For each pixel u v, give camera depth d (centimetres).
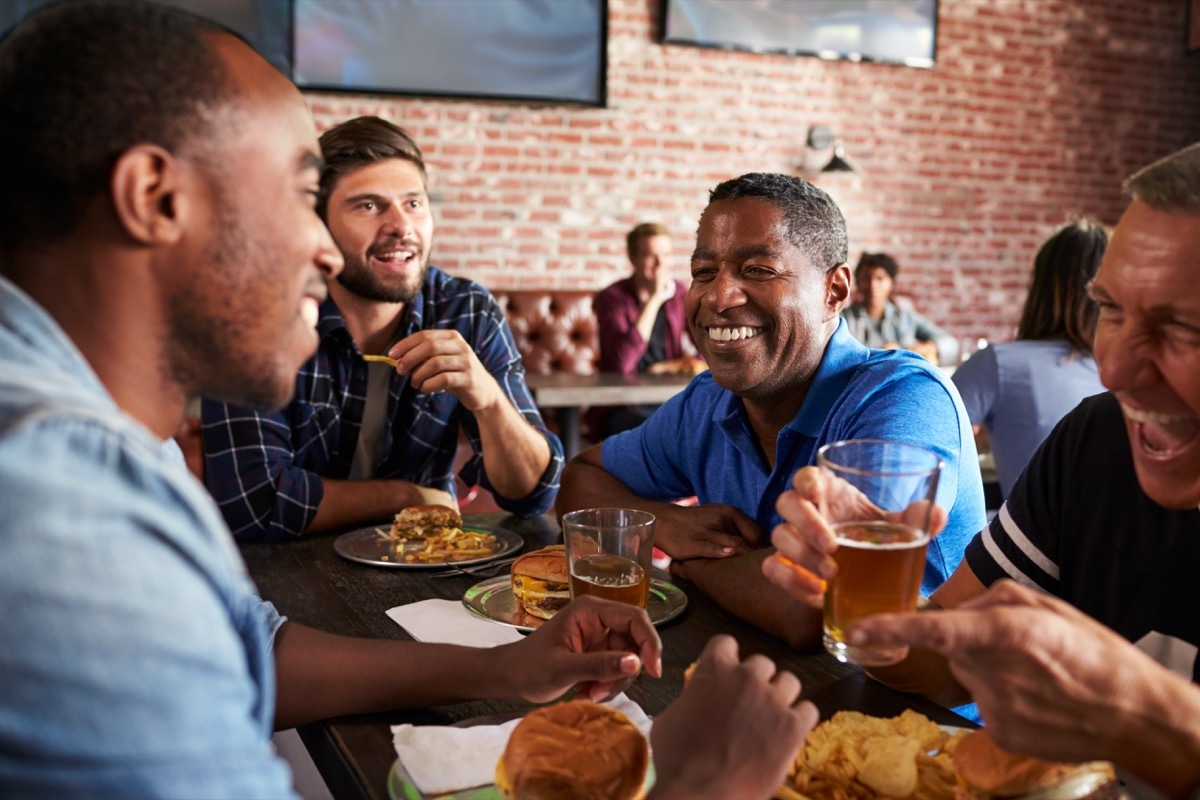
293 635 95
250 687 56
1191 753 58
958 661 58
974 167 590
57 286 60
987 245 601
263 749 54
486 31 486
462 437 383
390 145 173
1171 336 66
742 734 63
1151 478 73
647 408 457
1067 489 100
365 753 83
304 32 456
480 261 509
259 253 63
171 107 59
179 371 65
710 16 520
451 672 90
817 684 97
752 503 145
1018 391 215
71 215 59
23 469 47
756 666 66
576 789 69
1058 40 596
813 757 73
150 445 55
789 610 108
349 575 135
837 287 137
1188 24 623
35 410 50
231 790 50
